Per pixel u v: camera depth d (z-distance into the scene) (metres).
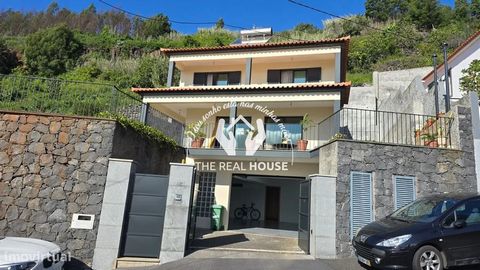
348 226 7.81
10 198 6.91
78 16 53.81
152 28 47.34
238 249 8.06
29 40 34.16
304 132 13.13
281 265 6.82
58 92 8.77
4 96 8.45
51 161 7.18
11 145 7.16
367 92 21.58
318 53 14.11
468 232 5.78
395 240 5.63
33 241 5.14
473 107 9.06
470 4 36.94
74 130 7.39
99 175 7.21
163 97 13.70
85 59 35.53
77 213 7.01
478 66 11.70
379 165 8.31
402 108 14.34
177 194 7.32
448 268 5.88
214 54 15.38
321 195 7.88
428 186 8.34
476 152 8.72
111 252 6.88
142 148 9.08
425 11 37.22
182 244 7.13
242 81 16.02
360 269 6.58
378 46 32.06
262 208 18.14
